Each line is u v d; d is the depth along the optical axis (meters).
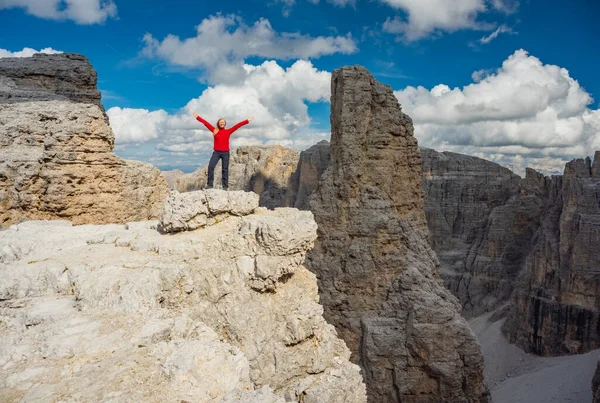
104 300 11.80
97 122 27.22
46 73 31.12
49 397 8.30
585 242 87.06
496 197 132.12
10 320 11.80
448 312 39.66
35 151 25.50
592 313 83.38
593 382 56.22
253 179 126.12
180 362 9.31
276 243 13.69
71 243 16.27
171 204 16.20
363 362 40.81
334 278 44.12
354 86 45.94
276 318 14.25
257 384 13.02
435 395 38.81
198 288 13.03
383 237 43.84
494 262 116.75
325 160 103.81
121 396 8.44
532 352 91.50
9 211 24.14
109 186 27.31
